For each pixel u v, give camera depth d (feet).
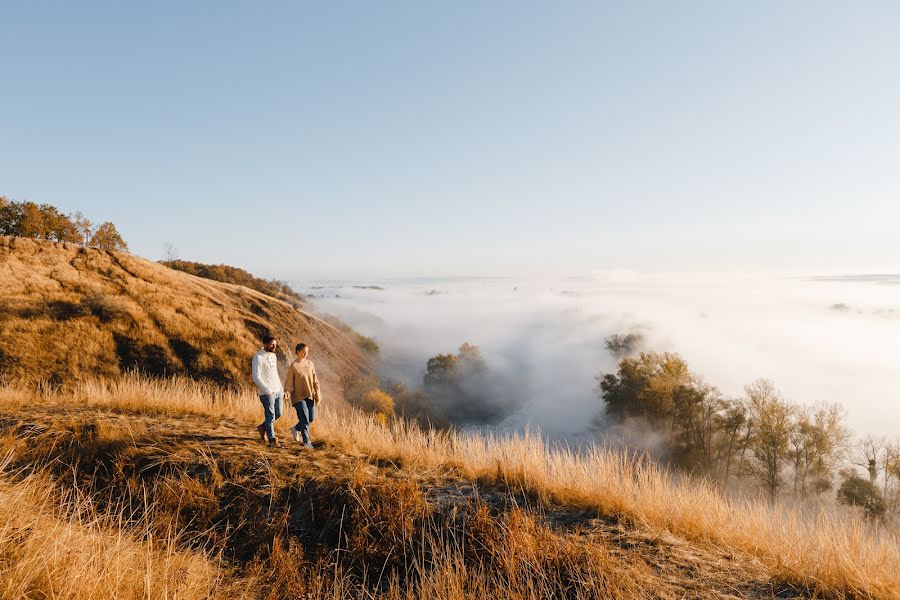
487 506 14.30
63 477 15.21
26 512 10.96
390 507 13.83
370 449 19.99
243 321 118.83
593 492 15.48
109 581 9.37
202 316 101.91
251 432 21.49
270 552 12.70
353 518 13.71
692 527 13.78
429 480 16.80
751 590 10.58
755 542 12.98
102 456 16.85
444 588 10.69
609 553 11.96
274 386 19.36
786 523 13.80
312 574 11.96
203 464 16.51
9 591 8.29
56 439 17.49
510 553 11.53
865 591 10.21
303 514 14.37
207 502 14.51
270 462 16.74
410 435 21.83
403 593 11.48
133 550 11.11
